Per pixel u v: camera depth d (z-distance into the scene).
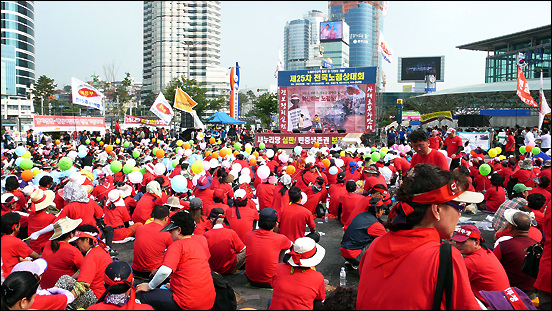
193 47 131.38
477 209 10.39
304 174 9.48
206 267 4.31
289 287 3.89
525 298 3.21
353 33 133.62
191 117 32.81
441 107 62.12
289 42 170.38
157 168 9.88
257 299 5.29
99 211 6.98
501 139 24.58
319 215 9.31
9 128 31.31
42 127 26.72
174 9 126.06
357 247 6.22
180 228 4.27
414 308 1.94
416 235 2.05
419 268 1.96
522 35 63.88
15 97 79.31
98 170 9.95
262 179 9.51
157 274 4.05
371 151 15.86
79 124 29.58
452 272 1.94
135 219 7.80
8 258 4.79
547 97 47.69
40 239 6.24
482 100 56.50
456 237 3.83
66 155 15.99
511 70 67.31
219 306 4.46
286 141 28.48
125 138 29.66
